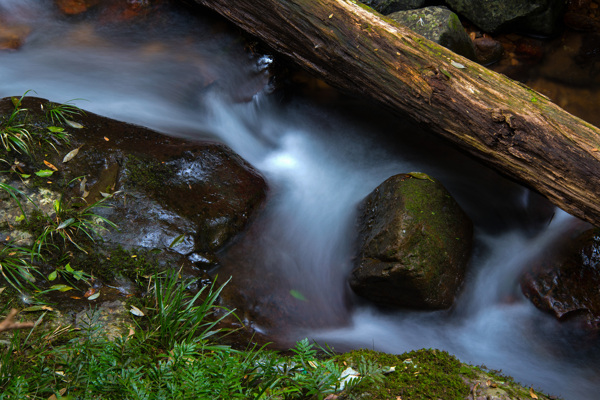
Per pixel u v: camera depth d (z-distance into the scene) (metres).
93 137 4.24
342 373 2.79
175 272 3.66
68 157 4.00
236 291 3.85
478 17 6.32
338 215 4.69
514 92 3.96
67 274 3.43
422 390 2.69
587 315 3.87
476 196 4.96
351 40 4.43
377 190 4.39
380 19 4.42
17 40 5.72
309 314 3.92
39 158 3.92
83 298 3.31
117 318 3.18
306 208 4.70
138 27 5.99
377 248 3.89
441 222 4.01
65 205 3.75
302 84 5.86
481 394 2.70
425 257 3.79
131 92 5.29
